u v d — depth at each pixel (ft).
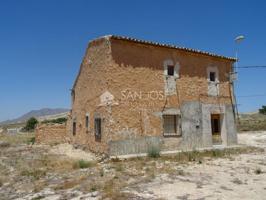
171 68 55.36
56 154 57.06
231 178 32.37
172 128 54.70
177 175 33.60
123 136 47.98
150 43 51.44
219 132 62.64
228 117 62.75
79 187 28.99
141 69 51.01
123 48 49.55
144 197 24.82
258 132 111.65
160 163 41.75
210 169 37.52
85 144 58.44
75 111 69.36
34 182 33.12
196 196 25.21
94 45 53.78
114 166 39.40
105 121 48.14
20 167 43.06
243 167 39.06
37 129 80.94
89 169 38.55
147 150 49.90
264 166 39.96
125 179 31.58
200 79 58.65
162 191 26.71
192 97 56.90
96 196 25.61
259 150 58.08
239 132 115.03
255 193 26.48
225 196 25.38
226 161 44.16
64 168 40.75
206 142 57.88
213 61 61.41
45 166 43.19
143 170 36.58
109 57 48.16
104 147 48.06
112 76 48.08
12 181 34.32
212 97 60.29
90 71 55.98
